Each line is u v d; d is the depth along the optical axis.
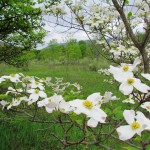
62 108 1.72
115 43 3.76
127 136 1.38
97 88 11.52
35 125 5.41
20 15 5.91
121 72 1.66
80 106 1.54
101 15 3.62
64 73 21.86
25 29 6.28
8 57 6.37
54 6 3.25
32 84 2.20
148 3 3.23
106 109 1.97
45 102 1.84
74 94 2.16
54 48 34.00
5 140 4.94
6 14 5.85
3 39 6.36
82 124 1.69
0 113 4.38
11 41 6.43
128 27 2.52
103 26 3.56
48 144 5.02
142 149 1.51
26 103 2.59
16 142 5.04
